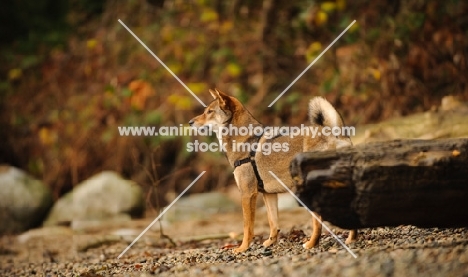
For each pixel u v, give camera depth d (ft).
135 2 60.23
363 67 50.49
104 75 57.72
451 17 48.11
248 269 20.21
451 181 19.54
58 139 56.80
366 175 19.54
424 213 19.88
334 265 19.13
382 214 19.80
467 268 17.71
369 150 20.02
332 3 52.49
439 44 47.88
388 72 48.85
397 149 19.93
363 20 51.93
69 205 46.96
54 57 60.70
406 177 19.52
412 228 24.56
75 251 35.22
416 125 37.63
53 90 59.21
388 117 48.03
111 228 42.09
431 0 49.24
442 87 47.60
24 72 61.05
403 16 50.26
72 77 59.41
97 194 46.93
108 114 55.62
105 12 61.82
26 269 30.68
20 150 58.23
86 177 55.42
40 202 47.14
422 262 18.44
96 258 31.68
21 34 65.36
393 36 49.62
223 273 20.40
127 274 22.95
